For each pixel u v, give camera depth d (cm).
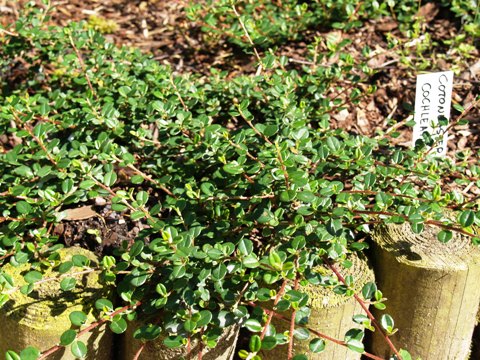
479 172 60
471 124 71
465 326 58
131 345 56
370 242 58
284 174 54
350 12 74
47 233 58
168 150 64
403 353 51
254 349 49
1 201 59
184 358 52
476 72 74
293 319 51
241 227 58
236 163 57
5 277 53
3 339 54
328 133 63
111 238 60
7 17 84
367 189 56
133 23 85
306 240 55
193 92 66
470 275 55
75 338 51
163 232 52
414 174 60
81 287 55
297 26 77
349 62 68
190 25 83
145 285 55
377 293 53
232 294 53
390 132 65
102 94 67
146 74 69
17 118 62
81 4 88
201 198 57
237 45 80
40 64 73
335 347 56
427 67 74
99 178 58
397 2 80
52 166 60
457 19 80
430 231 57
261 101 68
